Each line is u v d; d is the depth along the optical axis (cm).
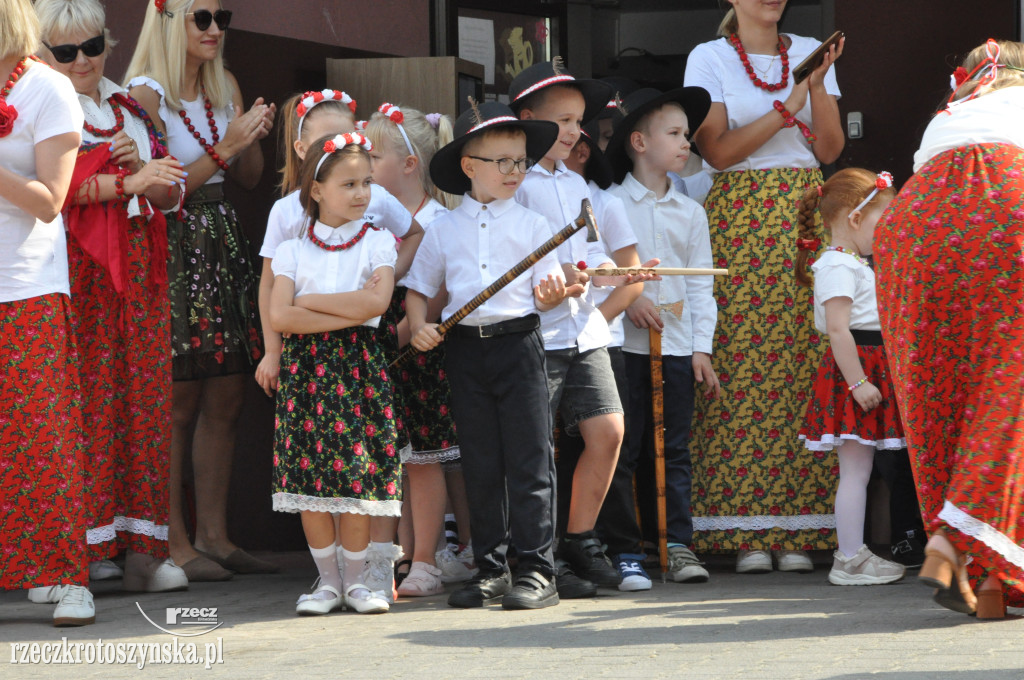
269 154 1330
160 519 1050
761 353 1144
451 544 1197
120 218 1030
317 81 1375
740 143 1138
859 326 1044
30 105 898
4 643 823
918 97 1399
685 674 656
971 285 784
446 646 764
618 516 1067
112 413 1029
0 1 884
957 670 643
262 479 1330
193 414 1168
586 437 1002
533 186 1020
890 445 1029
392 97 1323
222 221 1159
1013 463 742
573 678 655
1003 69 852
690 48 1919
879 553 1237
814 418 1059
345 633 829
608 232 1050
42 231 905
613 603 935
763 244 1145
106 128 1059
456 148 959
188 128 1155
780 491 1142
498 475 948
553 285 915
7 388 893
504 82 1688
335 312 920
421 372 1038
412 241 1051
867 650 708
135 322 1038
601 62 1852
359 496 909
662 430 1084
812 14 1639
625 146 1127
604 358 1009
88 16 1041
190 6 1143
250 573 1186
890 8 1402
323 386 921
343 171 929
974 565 796
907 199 825
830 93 1188
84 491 990
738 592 993
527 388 926
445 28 1588
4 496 895
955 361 794
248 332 1167
